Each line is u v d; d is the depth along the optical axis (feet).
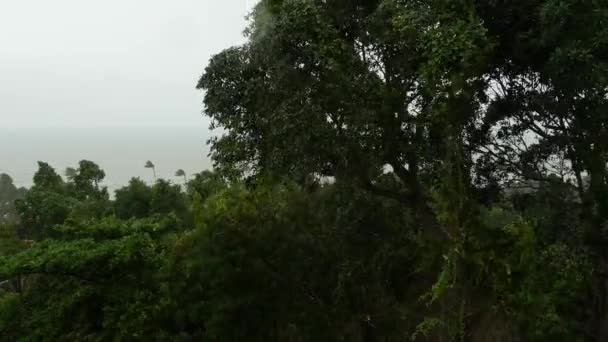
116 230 41.11
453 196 27.22
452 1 27.76
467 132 33.53
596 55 25.91
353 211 38.99
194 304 45.29
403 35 27.96
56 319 36.11
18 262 34.06
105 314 37.11
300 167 29.58
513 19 29.37
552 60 26.37
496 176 35.50
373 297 44.45
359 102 28.76
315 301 46.57
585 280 31.94
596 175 30.14
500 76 32.73
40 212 86.79
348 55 28.66
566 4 25.31
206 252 43.47
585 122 29.68
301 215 44.32
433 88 27.40
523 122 33.71
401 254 40.91
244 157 33.78
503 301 27.32
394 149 31.09
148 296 38.93
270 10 31.09
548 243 31.81
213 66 32.17
